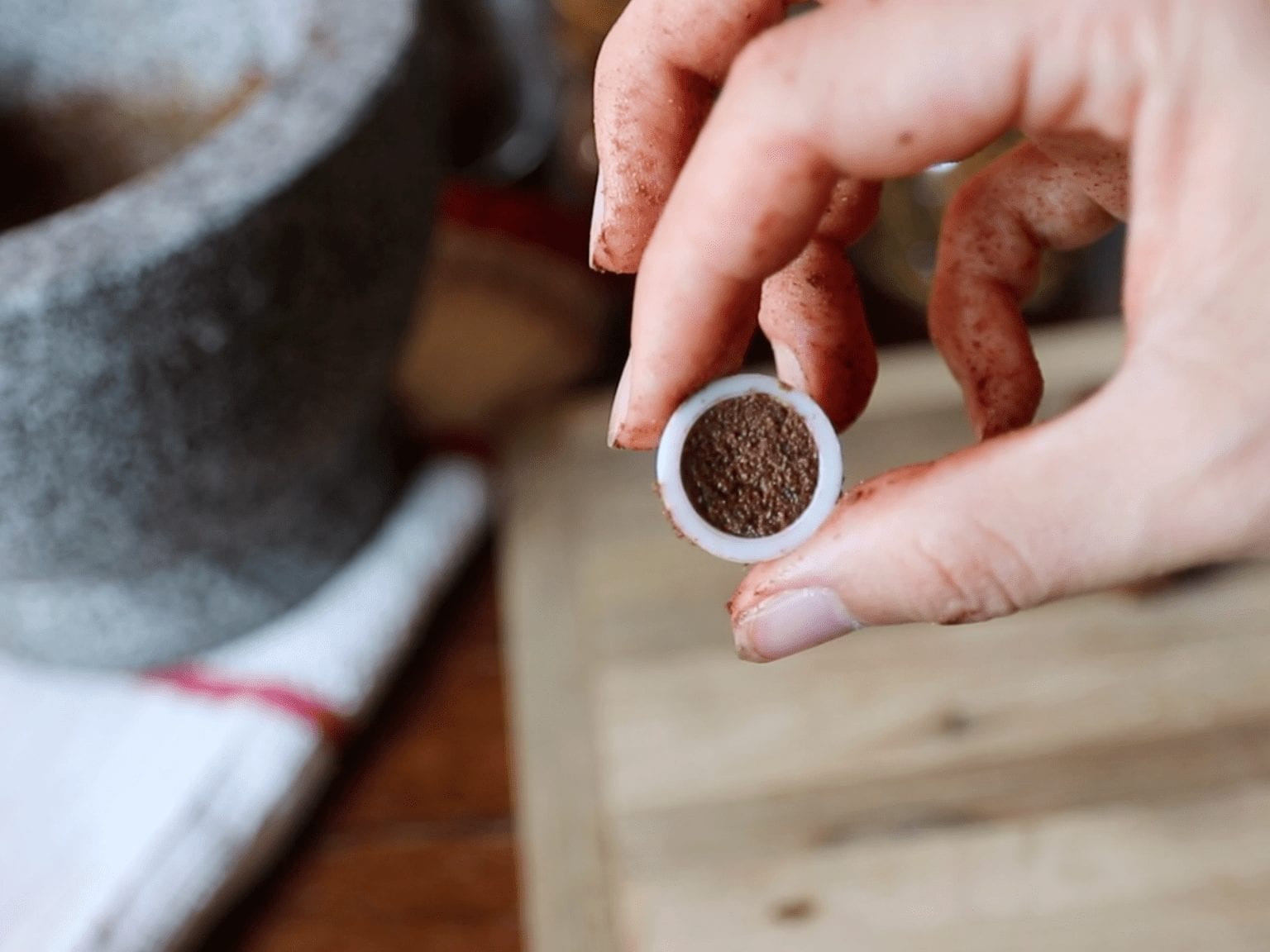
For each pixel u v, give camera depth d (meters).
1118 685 0.32
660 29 0.21
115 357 0.27
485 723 0.36
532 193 0.50
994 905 0.29
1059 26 0.18
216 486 0.30
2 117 0.37
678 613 0.34
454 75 0.52
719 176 0.19
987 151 0.41
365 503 0.37
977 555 0.19
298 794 0.33
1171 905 0.29
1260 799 0.30
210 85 0.36
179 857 0.31
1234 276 0.18
